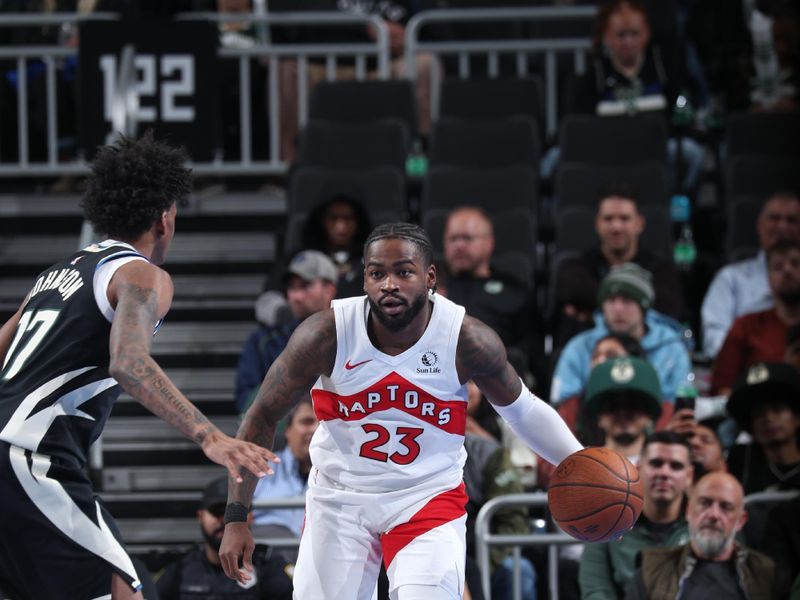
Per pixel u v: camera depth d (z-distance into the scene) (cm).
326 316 964
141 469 1884
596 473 1010
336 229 1975
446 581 951
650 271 1938
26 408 932
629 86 2283
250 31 2567
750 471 1559
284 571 1425
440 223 2077
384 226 949
